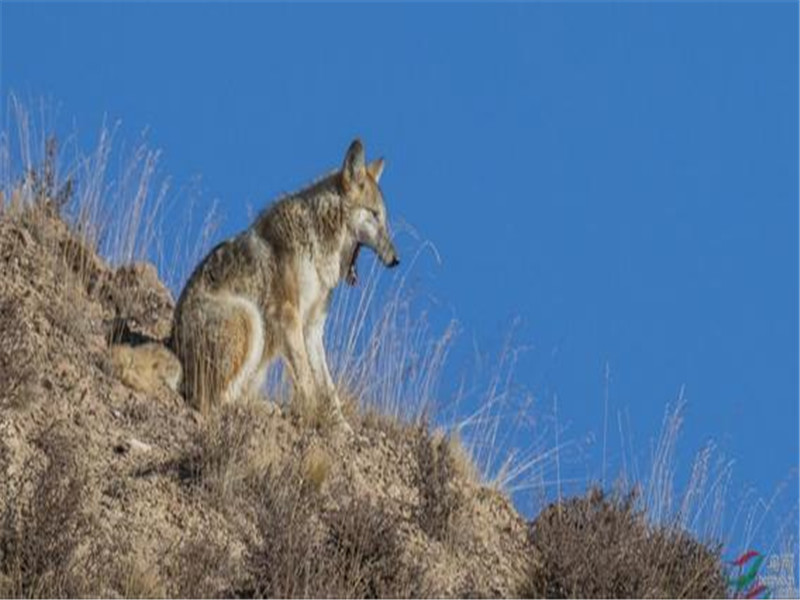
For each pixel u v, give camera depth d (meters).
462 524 51.28
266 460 49.50
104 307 54.31
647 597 50.41
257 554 46.50
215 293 51.91
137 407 49.94
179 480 48.22
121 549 45.38
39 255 53.75
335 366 54.78
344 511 48.16
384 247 54.03
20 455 46.22
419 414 54.47
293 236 52.78
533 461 54.12
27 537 43.75
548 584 50.66
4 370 47.38
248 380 51.62
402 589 47.47
